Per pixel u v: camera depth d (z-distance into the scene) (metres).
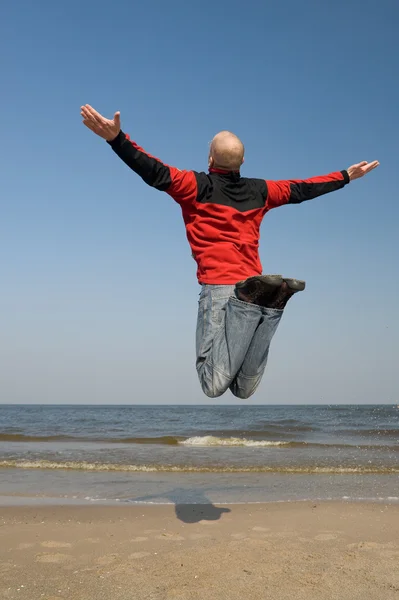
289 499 7.92
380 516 6.65
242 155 3.84
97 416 47.00
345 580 4.23
